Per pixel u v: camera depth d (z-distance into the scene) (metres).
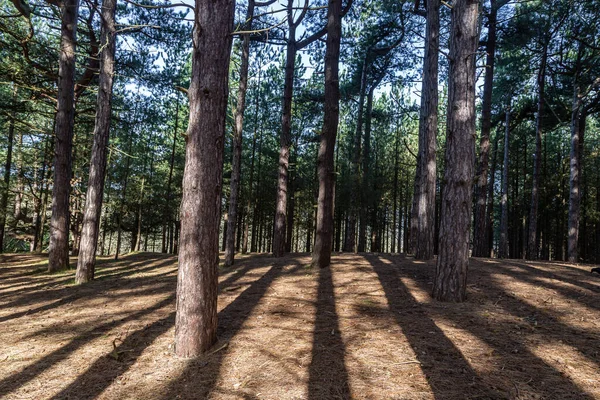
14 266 11.57
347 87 21.28
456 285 5.50
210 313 3.80
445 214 5.67
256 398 2.81
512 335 4.07
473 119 5.62
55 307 5.93
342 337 4.11
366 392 2.88
